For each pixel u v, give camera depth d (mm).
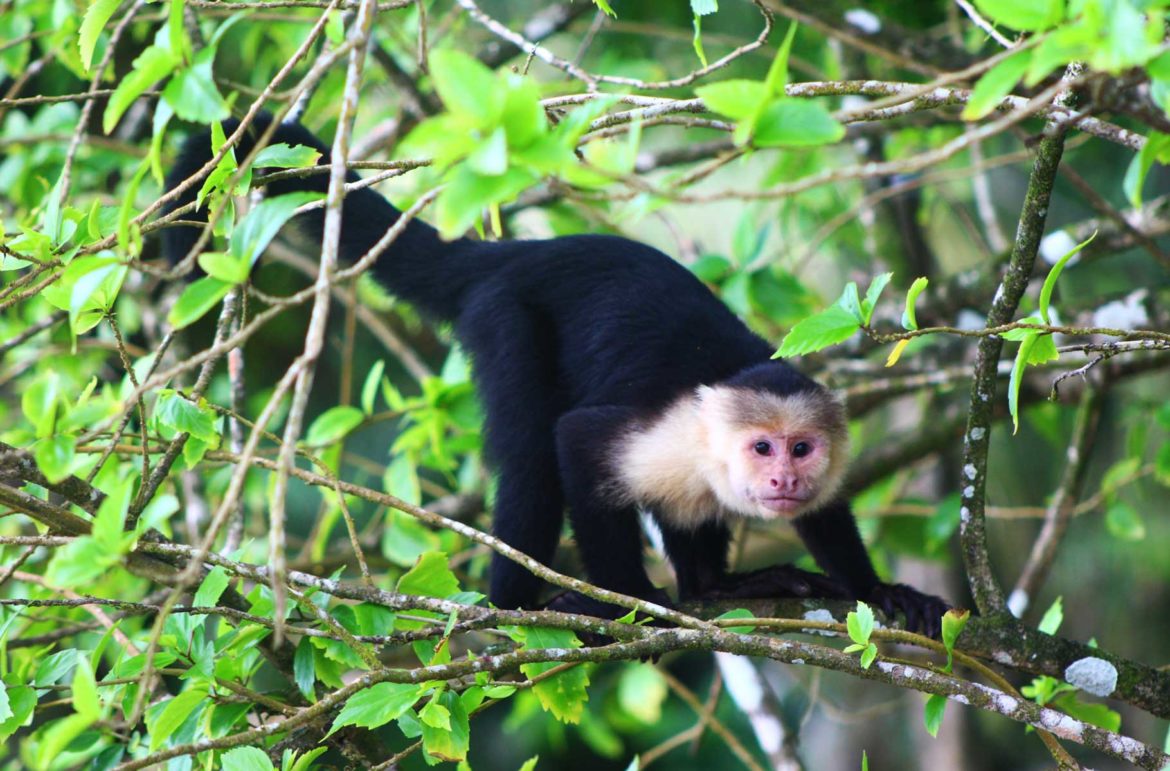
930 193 14797
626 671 12938
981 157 13016
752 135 4684
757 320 13180
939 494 16141
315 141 9531
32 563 10242
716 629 6641
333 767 7242
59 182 6984
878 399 13180
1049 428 13266
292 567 10711
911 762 18031
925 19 15148
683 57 15891
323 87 12828
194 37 9391
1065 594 17734
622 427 9062
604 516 8969
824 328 6180
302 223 10016
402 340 16625
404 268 9961
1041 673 7609
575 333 9461
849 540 9266
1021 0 4547
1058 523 11625
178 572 6637
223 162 6414
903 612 8531
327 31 5648
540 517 9078
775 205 14656
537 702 13109
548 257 9656
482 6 15805
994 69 4504
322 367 17578
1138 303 11789
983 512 7531
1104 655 7602
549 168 4359
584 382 9359
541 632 6875
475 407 11016
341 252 10000
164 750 5461
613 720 13836
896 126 12273
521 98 4379
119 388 10250
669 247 17328
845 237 15008
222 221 6480
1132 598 17438
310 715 5840
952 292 12750
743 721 19125
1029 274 6766
